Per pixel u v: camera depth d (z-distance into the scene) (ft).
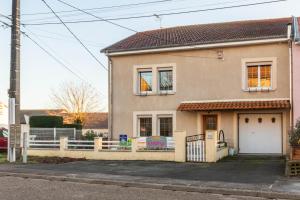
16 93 63.10
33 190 38.78
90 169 53.47
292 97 65.82
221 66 72.74
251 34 72.64
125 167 55.83
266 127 70.85
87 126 186.50
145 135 77.82
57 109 193.36
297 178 44.93
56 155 72.08
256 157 67.36
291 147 48.44
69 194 36.81
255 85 71.36
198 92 73.92
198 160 62.80
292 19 77.46
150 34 88.69
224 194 37.73
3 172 50.65
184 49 74.64
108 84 80.23
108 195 36.55
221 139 71.36
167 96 75.87
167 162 62.64
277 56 69.46
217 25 89.71
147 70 78.07
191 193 38.19
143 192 38.37
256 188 38.55
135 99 78.13
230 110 71.61
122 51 78.18
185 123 74.38
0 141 85.92
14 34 62.59
